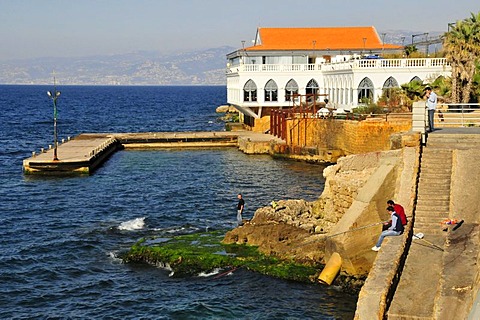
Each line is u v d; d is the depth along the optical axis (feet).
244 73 284.41
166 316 84.28
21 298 92.02
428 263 72.38
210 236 112.27
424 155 94.38
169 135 279.28
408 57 267.80
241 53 295.69
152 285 95.04
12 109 625.41
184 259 100.89
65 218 139.54
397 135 101.24
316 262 97.09
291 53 296.71
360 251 91.09
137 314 85.46
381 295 62.90
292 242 102.06
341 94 254.68
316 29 315.37
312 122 226.79
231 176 195.62
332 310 84.02
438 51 259.60
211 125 409.49
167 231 125.90
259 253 101.24
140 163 226.58
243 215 142.10
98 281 97.66
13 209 149.59
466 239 76.48
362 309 62.54
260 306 85.87
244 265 97.55
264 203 155.84
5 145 300.40
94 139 270.87
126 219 137.69
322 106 252.42
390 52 296.92
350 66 241.14
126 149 270.46
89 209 149.07
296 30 313.94
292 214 115.55
